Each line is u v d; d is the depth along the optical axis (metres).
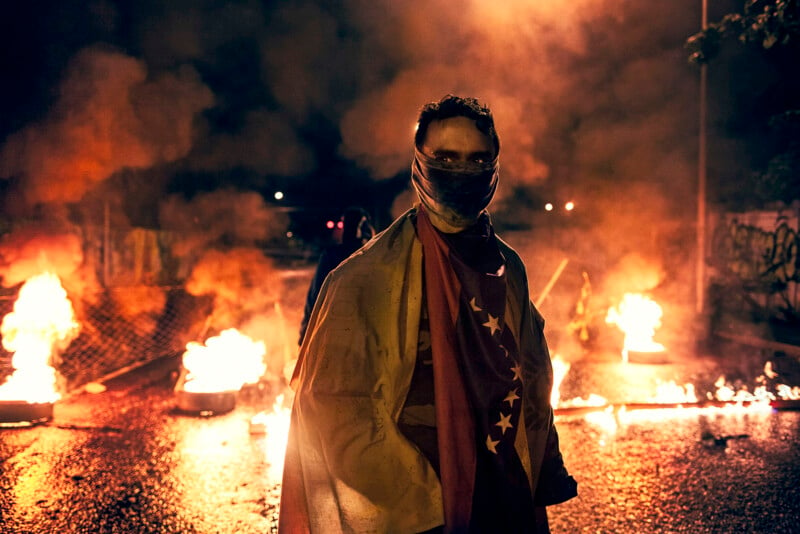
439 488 1.54
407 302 1.63
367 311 1.59
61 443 5.85
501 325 1.64
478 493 1.60
